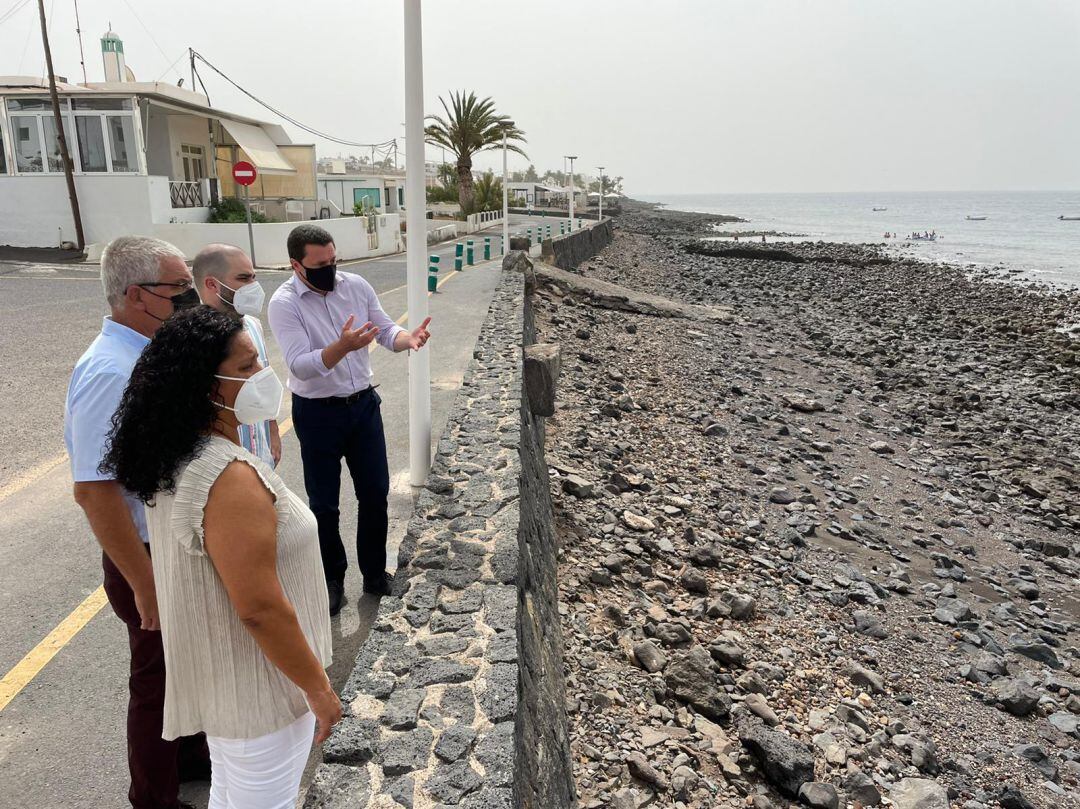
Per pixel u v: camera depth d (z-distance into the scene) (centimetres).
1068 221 13362
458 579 340
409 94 540
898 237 7931
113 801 309
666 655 523
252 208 2881
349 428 430
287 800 219
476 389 625
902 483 1037
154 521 198
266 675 205
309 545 215
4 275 1966
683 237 6606
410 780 226
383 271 2377
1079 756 513
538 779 294
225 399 196
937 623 672
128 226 2436
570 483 761
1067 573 828
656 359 1491
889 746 483
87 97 2366
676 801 395
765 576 693
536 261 2327
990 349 2077
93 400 240
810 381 1548
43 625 434
